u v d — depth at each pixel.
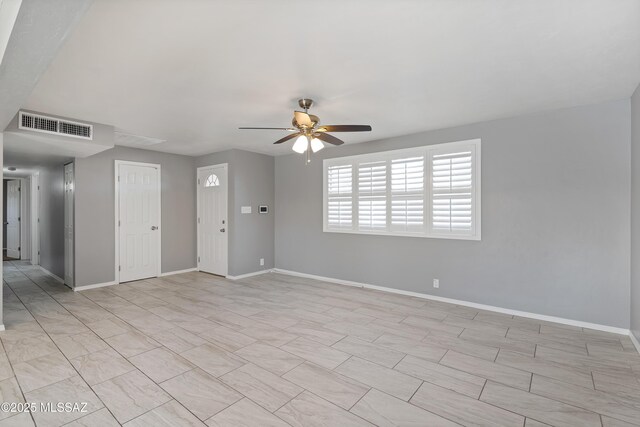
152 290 4.83
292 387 2.24
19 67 1.83
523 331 3.23
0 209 3.24
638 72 2.54
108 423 1.86
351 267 5.18
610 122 3.19
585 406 2.03
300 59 2.31
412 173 4.46
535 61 2.36
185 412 1.96
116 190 5.18
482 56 2.28
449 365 2.55
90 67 2.38
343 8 1.72
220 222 5.82
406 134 4.46
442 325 3.41
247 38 2.02
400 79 2.67
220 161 5.80
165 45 2.09
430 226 4.33
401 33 1.98
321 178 5.56
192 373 2.42
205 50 2.16
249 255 5.82
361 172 5.02
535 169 3.57
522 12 1.77
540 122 3.54
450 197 4.15
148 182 5.59
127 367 2.50
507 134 3.74
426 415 1.94
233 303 4.20
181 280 5.49
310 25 1.89
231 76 2.57
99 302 4.21
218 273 5.86
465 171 4.02
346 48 2.16
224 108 3.34
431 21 1.86
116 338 3.05
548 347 2.87
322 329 3.30
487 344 2.94
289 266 6.05
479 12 1.77
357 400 2.09
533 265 3.60
